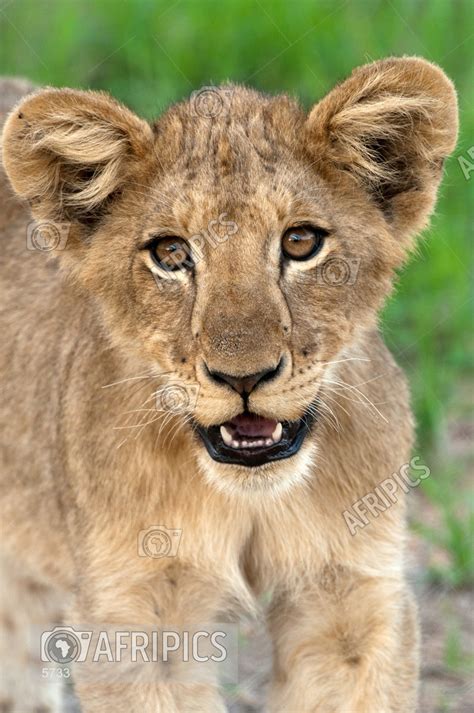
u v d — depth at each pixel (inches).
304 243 273.9
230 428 267.6
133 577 295.0
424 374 459.8
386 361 309.7
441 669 361.7
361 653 298.7
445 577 396.5
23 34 547.8
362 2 551.5
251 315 260.2
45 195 291.3
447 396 469.1
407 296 480.7
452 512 408.5
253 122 283.1
